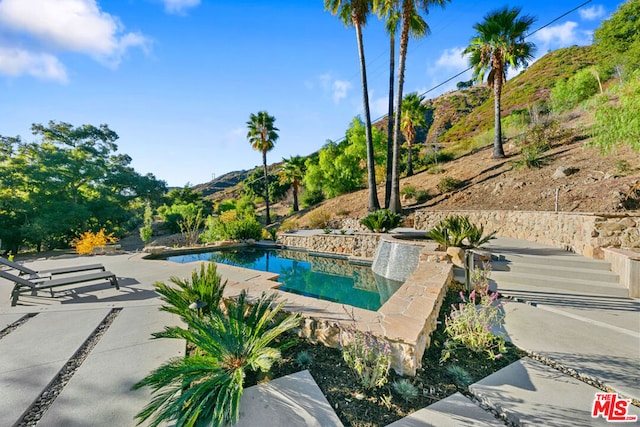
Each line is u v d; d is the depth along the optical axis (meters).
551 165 10.77
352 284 7.75
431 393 2.26
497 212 9.45
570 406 2.03
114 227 25.27
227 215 20.58
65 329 3.42
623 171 8.07
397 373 2.52
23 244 20.22
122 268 7.03
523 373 2.47
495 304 4.13
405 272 7.25
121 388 2.31
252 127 23.50
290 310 3.36
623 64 12.46
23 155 20.05
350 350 2.52
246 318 3.09
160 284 3.46
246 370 2.52
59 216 19.52
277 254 12.48
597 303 4.07
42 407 2.08
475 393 2.21
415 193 14.26
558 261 5.42
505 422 1.95
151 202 29.48
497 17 13.01
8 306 4.26
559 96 15.89
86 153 23.30
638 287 4.27
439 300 3.93
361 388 2.31
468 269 4.68
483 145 18.31
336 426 1.88
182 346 3.05
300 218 20.66
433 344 3.07
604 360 2.62
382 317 3.06
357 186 21.70
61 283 4.57
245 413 2.00
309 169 23.97
